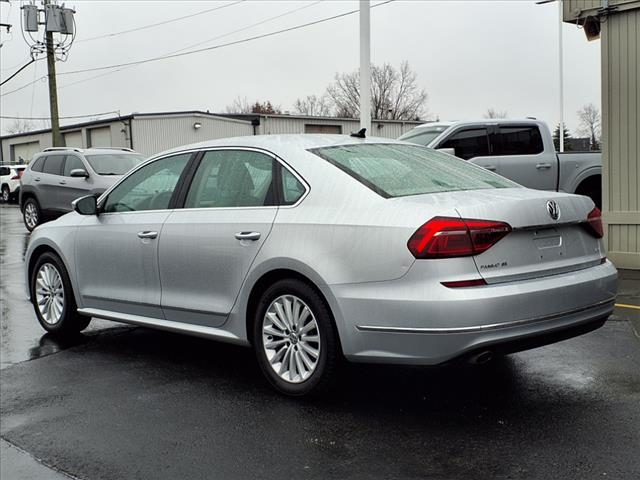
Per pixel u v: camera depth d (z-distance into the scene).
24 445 4.23
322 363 4.50
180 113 38.41
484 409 4.48
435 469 3.65
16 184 33.12
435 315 3.98
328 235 4.44
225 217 5.10
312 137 5.29
